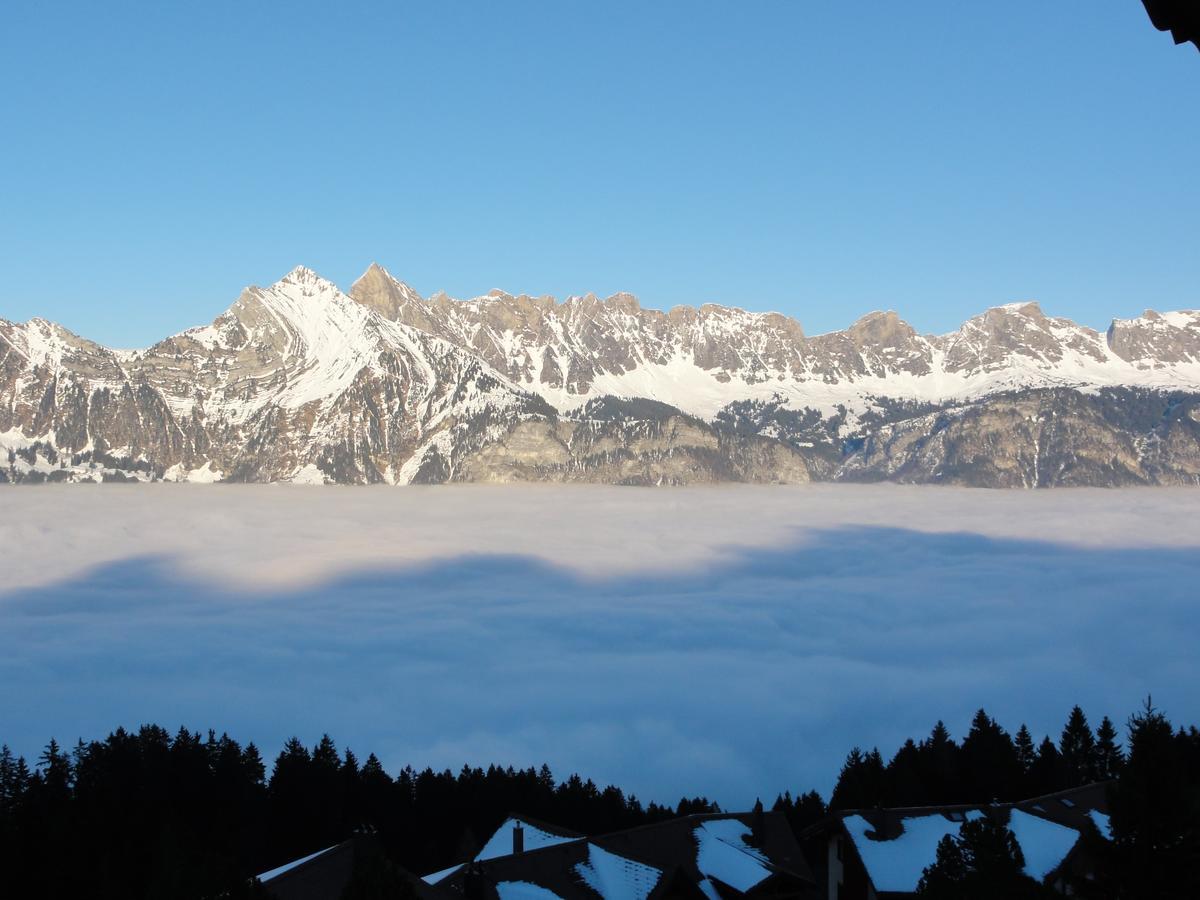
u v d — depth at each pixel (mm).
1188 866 48219
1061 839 74188
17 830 105875
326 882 69312
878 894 70875
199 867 68688
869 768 135875
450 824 130875
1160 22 11453
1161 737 50750
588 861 74562
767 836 82875
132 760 133750
